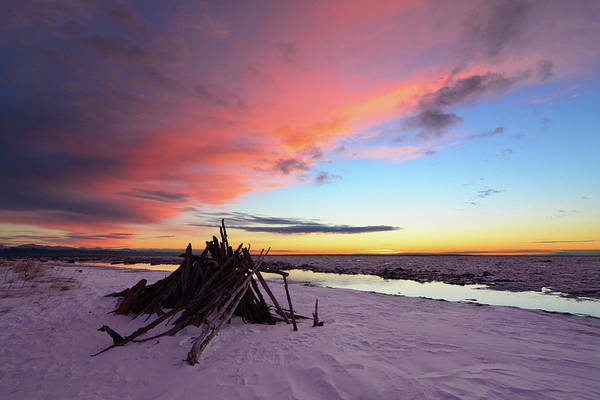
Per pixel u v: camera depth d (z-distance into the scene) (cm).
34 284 1469
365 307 1326
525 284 2406
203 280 988
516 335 828
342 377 465
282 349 631
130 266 4538
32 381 525
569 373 516
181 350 640
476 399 400
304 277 3303
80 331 816
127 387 493
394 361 558
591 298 1694
